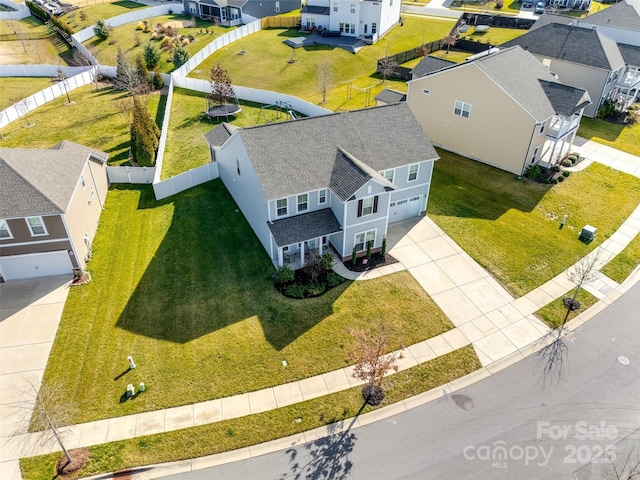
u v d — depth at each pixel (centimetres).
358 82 5397
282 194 2578
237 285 2639
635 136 4288
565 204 3353
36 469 1809
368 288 2634
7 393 2064
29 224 2470
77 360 2212
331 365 2216
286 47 6112
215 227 3098
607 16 5197
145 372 2164
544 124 3497
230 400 2059
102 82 5444
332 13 6381
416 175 3023
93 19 7300
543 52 4697
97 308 2492
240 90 4862
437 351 2298
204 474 1806
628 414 2036
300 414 2012
